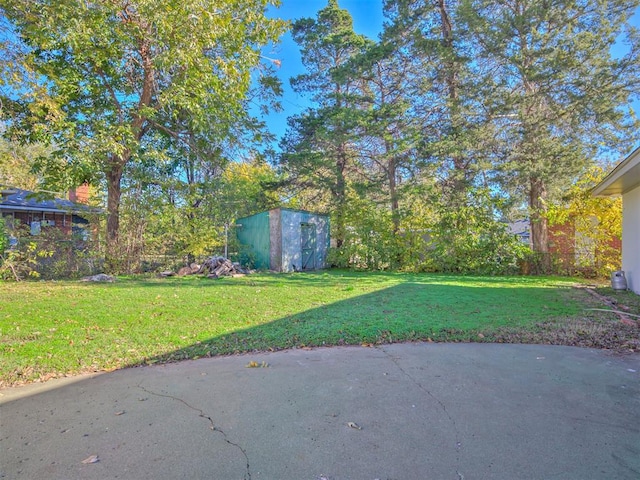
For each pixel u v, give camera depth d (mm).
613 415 2578
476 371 3457
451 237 13008
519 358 3812
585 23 10773
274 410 2701
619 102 10438
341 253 15406
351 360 3809
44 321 5234
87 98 11203
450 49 12359
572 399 2838
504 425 2453
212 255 13922
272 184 17391
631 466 2002
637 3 10219
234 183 16203
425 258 13711
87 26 8977
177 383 3227
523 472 1958
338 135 14055
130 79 11484
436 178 13883
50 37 8656
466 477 1923
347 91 15727
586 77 10422
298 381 3258
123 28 9906
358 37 15078
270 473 1970
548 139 11203
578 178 11672
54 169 10586
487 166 11844
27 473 1956
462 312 5941
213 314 5836
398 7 13672
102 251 11531
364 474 1959
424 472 1968
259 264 15086
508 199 12516
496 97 11562
